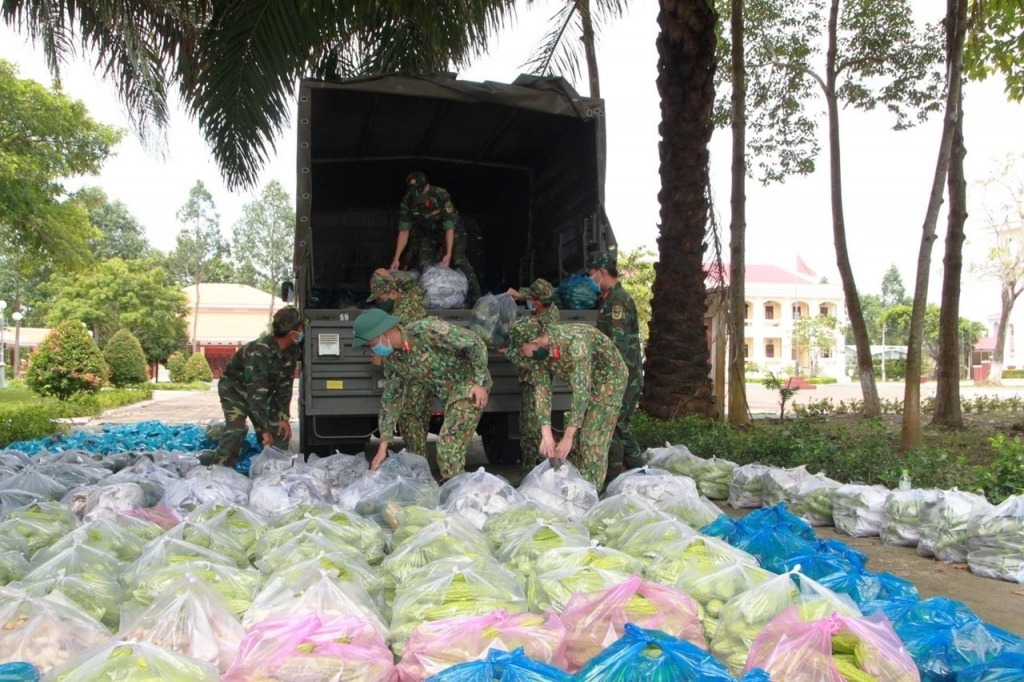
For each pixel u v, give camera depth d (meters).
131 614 3.26
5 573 3.64
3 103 16.25
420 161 10.18
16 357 42.88
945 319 12.57
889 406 17.00
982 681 2.68
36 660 2.79
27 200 16.58
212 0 8.61
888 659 2.71
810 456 7.43
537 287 6.00
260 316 58.56
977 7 11.06
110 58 10.66
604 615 2.98
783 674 2.66
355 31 10.34
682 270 10.49
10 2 9.38
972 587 4.55
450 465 5.78
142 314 42.53
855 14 14.58
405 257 9.27
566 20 12.47
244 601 3.31
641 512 4.38
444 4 9.38
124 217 63.28
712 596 3.32
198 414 20.02
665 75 10.45
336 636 2.83
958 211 12.29
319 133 9.23
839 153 14.61
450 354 5.75
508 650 2.75
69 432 11.86
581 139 8.55
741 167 11.74
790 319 58.47
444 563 3.46
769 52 15.12
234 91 8.22
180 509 5.03
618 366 5.89
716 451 8.25
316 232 10.98
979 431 11.85
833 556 3.85
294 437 12.00
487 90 7.93
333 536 4.15
